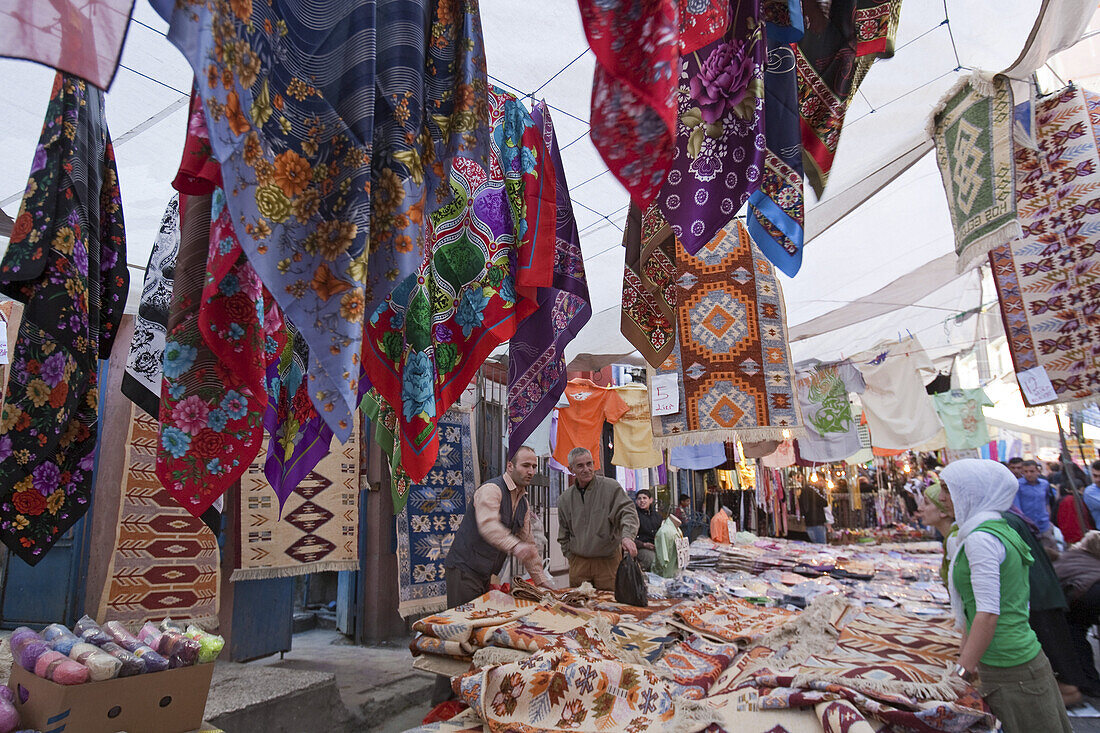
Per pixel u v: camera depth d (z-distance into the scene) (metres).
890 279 4.75
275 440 1.91
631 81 1.13
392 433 2.09
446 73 1.58
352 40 1.26
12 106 1.98
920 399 6.85
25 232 1.73
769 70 1.77
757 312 3.54
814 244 4.02
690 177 1.67
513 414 2.46
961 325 6.53
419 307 1.77
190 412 1.52
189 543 4.05
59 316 1.77
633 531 4.25
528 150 2.32
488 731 2.13
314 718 3.23
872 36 1.94
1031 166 3.07
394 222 1.29
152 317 2.07
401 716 3.75
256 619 4.28
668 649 3.04
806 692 2.22
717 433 3.42
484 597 3.28
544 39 2.21
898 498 13.10
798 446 7.42
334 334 1.11
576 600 3.68
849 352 6.96
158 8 0.94
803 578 6.58
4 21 0.88
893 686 2.25
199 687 2.15
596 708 2.18
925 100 2.79
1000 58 2.51
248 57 1.07
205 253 1.54
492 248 2.13
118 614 3.71
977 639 2.35
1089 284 2.88
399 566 4.94
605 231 3.43
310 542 4.39
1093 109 2.93
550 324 2.53
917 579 6.50
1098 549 4.07
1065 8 2.26
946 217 3.93
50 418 1.77
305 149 1.18
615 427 6.14
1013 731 2.30
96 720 1.89
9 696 1.99
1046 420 11.66
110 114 2.13
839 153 3.00
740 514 11.15
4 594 4.54
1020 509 6.29
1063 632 3.62
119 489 4.14
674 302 2.36
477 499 3.65
